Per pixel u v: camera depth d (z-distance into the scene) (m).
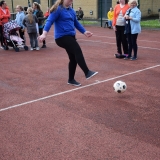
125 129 4.21
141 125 4.33
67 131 4.18
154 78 6.88
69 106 5.18
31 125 4.43
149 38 14.14
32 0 30.59
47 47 12.16
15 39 11.25
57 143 3.84
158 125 4.32
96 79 6.88
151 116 4.66
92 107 5.10
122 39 9.04
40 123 4.48
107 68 7.95
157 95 5.68
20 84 6.71
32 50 11.45
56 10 5.55
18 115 4.84
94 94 5.80
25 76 7.42
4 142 3.92
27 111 5.00
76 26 6.09
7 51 11.48
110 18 19.53
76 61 5.88
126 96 5.64
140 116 4.67
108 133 4.09
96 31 18.16
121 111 4.89
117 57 9.33
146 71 7.54
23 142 3.90
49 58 9.66
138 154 3.52
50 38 15.36
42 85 6.54
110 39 14.31
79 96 5.70
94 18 26.19
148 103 5.25
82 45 12.45
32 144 3.84
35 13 11.80
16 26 11.21
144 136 3.98
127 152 3.57
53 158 3.47
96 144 3.79
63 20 5.66
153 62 8.59
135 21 8.31
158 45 11.91
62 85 6.47
